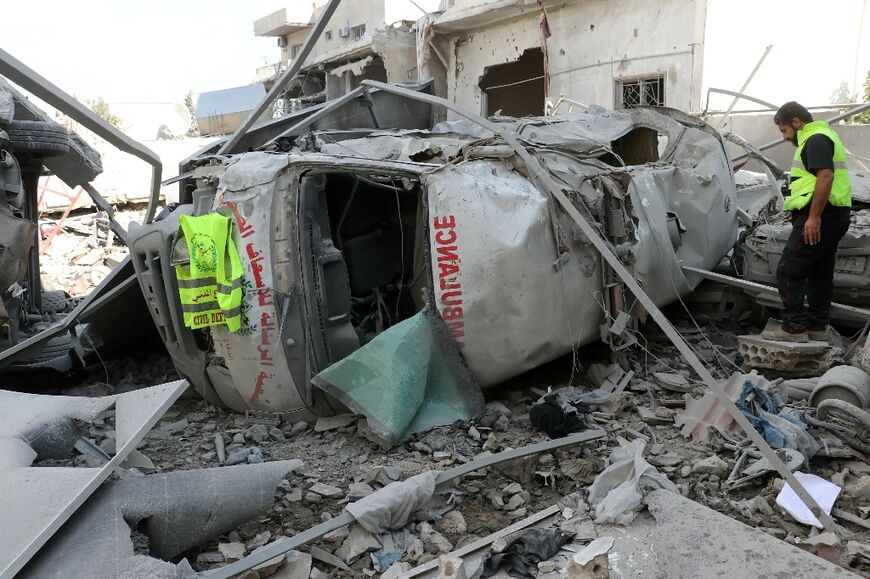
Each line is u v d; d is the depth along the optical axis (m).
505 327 4.37
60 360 6.03
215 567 3.03
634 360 5.37
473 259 4.27
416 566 3.02
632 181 5.30
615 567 2.94
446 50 17.11
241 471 3.22
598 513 3.30
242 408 4.75
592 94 13.73
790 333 4.95
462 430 4.27
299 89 21.06
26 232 5.55
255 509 3.17
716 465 3.68
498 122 6.54
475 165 4.53
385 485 3.69
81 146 7.62
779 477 3.56
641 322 5.18
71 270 11.23
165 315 4.79
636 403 4.62
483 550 3.13
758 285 5.64
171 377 5.86
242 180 4.38
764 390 4.25
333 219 5.35
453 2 16.38
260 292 4.26
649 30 12.53
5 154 5.85
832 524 3.10
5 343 6.17
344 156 4.54
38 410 3.48
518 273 4.34
